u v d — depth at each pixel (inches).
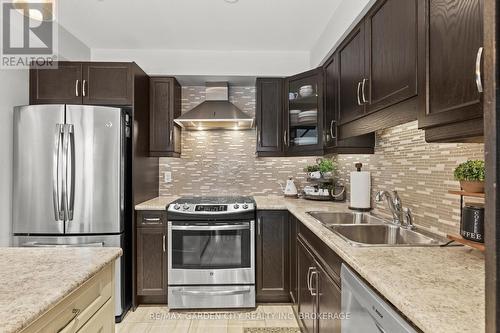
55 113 98.7
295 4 94.7
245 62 131.0
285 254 113.3
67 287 36.8
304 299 87.5
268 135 129.8
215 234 111.3
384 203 88.8
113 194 101.5
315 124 115.2
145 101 123.0
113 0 92.2
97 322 46.3
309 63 132.3
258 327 97.7
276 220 113.6
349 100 83.5
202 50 130.3
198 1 93.2
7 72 99.0
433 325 26.6
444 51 42.1
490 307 17.3
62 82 110.9
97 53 128.5
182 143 140.7
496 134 17.0
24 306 31.6
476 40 35.8
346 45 86.2
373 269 41.4
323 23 107.0
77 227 99.4
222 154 141.3
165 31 113.0
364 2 75.2
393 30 59.5
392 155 84.4
